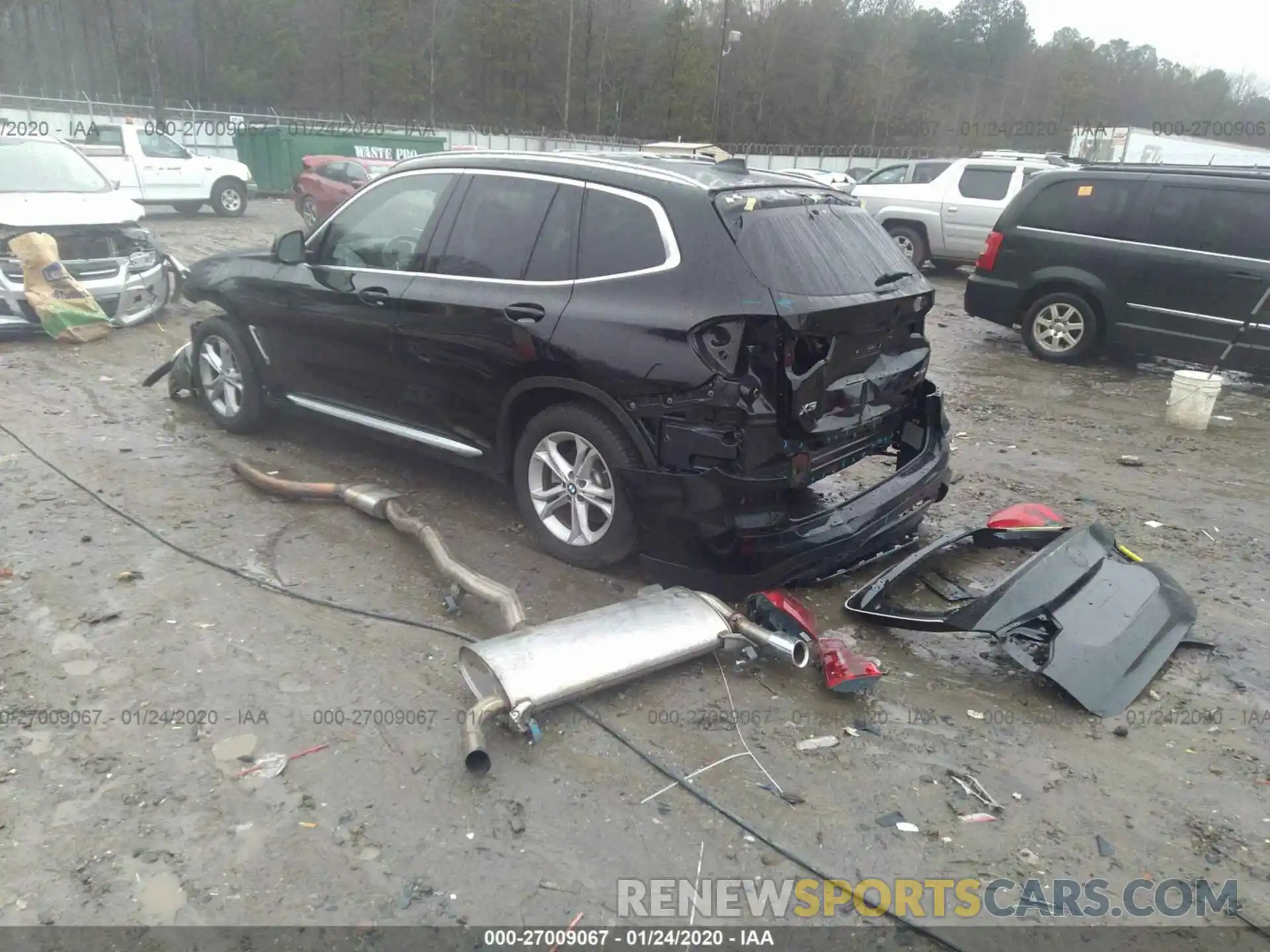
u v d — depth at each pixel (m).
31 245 8.36
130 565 4.37
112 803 2.89
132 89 44.06
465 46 51.44
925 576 4.79
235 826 2.82
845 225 4.38
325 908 2.56
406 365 4.89
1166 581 4.23
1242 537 5.38
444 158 4.95
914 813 3.03
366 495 4.96
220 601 4.09
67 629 3.82
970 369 9.42
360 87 48.84
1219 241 8.51
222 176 20.06
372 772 3.08
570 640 3.47
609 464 4.14
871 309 3.99
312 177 19.69
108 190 9.69
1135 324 9.07
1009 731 3.49
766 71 56.06
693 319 3.76
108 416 6.52
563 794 3.03
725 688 3.67
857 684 3.52
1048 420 7.69
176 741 3.18
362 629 3.94
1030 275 9.62
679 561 4.17
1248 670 3.97
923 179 16.30
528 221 4.44
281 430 6.36
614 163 4.32
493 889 2.65
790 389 3.68
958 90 62.38
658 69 54.31
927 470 4.61
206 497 5.19
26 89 40.88
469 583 4.01
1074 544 4.14
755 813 2.99
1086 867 2.84
